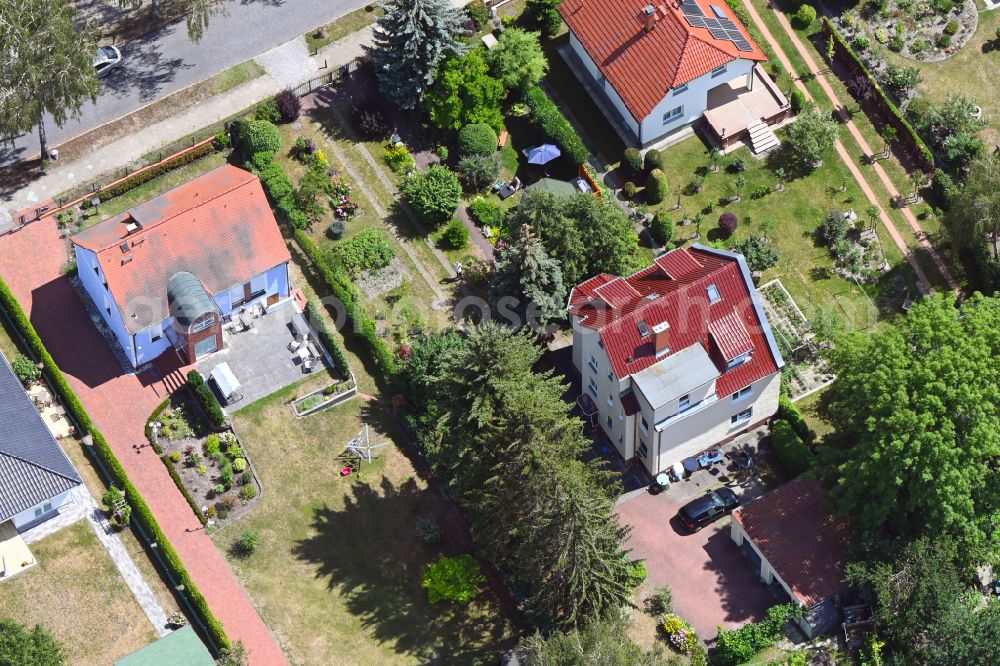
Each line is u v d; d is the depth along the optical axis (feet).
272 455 303.68
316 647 281.74
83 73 315.78
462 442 277.85
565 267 320.09
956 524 287.28
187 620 280.31
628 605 284.20
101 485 294.46
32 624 274.77
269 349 317.83
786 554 293.43
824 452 300.81
